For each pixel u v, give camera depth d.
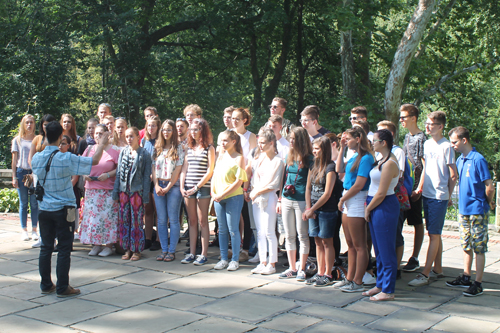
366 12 15.59
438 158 5.18
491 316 4.26
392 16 20.11
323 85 20.98
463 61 18.11
